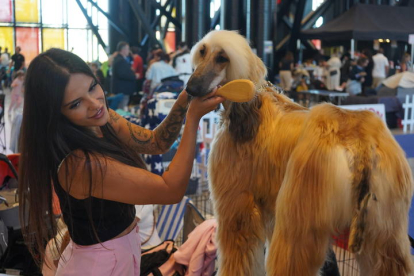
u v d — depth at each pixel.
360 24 10.13
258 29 9.59
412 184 1.49
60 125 1.25
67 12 16.86
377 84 9.70
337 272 2.19
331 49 13.09
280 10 12.41
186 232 2.79
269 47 9.71
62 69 1.21
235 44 1.54
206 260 2.30
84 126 1.32
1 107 5.66
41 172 1.27
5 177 2.90
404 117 8.06
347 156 1.43
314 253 1.46
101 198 1.28
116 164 1.27
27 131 1.25
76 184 1.25
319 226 1.43
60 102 1.21
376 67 9.66
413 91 8.46
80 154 1.24
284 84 9.88
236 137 1.69
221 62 1.54
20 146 1.28
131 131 1.57
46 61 1.22
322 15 13.71
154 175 1.31
